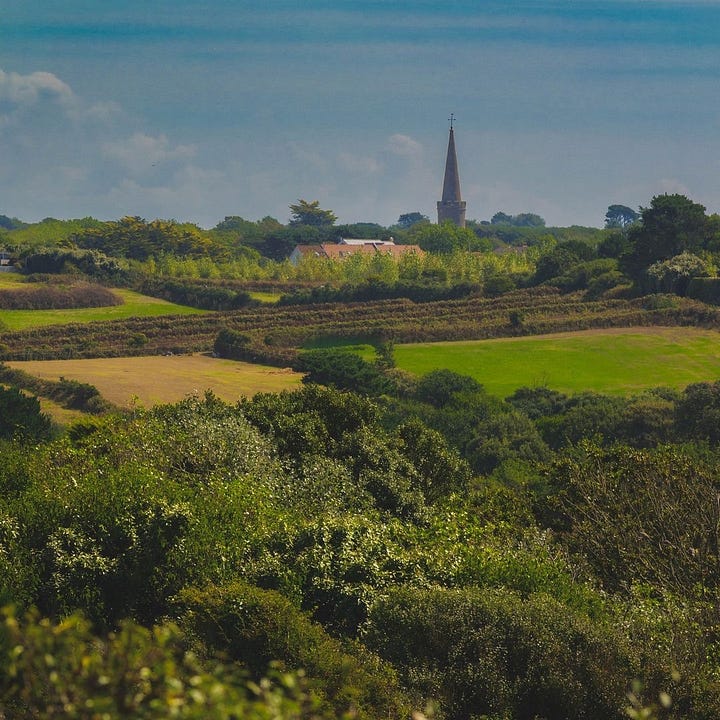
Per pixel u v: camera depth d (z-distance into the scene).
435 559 58.94
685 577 65.75
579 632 45.78
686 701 43.59
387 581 56.12
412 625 47.22
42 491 62.12
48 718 14.19
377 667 44.88
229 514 62.88
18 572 52.72
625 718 42.78
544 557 63.91
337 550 57.97
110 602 54.78
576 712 43.59
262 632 44.12
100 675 14.41
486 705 44.25
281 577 55.16
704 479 77.06
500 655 45.47
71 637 15.00
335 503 78.94
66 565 54.19
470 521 79.44
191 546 56.38
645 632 50.50
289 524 63.50
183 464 78.25
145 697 14.47
